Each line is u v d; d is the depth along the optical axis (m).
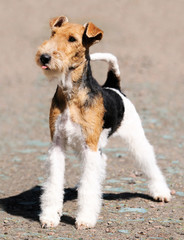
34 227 7.04
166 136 15.11
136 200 8.66
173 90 22.30
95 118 7.04
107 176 10.52
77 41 6.89
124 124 8.53
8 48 31.30
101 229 6.95
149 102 20.09
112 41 32.22
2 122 17.47
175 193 9.13
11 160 12.37
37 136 15.56
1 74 25.95
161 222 7.27
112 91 8.41
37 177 10.59
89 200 7.01
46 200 7.21
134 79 24.31
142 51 30.03
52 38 6.93
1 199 8.78
